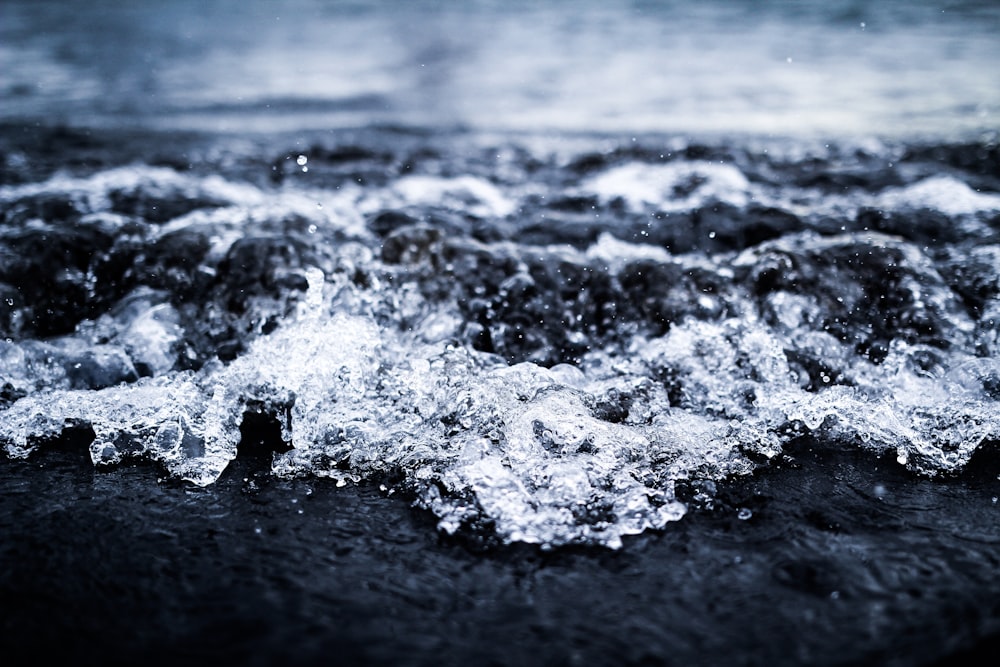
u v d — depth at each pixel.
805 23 8.00
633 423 1.51
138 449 1.44
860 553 1.16
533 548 1.17
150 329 1.80
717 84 5.36
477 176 3.29
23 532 1.19
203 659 0.94
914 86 5.05
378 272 2.04
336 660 0.94
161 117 4.42
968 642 0.97
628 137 3.96
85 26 8.06
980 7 8.40
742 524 1.23
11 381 1.64
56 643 0.96
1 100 4.71
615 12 9.31
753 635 0.99
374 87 5.42
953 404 1.58
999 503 1.30
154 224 2.40
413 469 1.38
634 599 1.06
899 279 1.95
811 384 1.71
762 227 2.44
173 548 1.16
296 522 1.24
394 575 1.11
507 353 1.85
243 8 9.88
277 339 1.71
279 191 2.98
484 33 7.96
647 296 1.96
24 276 1.95
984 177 3.08
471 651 0.96
